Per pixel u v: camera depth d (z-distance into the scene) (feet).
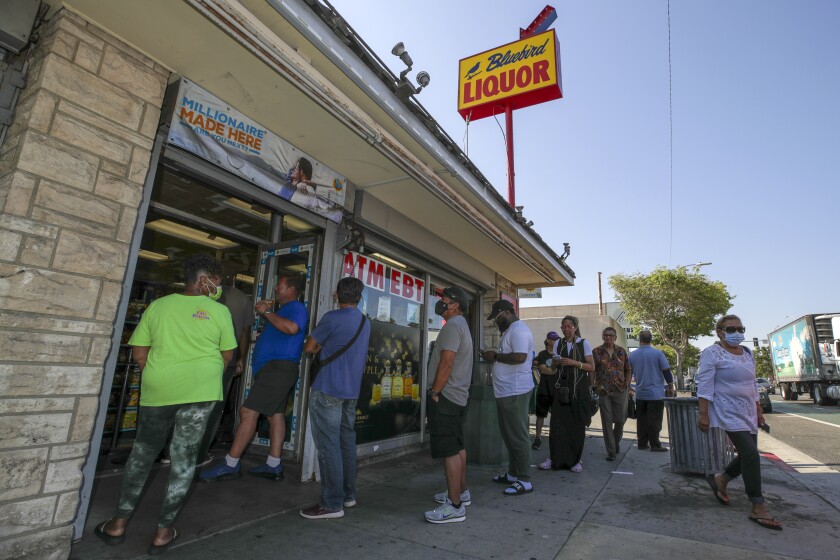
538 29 40.63
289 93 10.84
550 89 37.47
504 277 29.50
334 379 10.94
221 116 11.22
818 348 60.23
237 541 9.30
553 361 17.37
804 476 17.21
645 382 21.76
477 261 25.27
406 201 17.29
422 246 19.79
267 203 13.41
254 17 8.44
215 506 11.20
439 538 9.95
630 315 105.09
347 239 15.62
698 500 13.38
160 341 8.52
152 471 13.56
